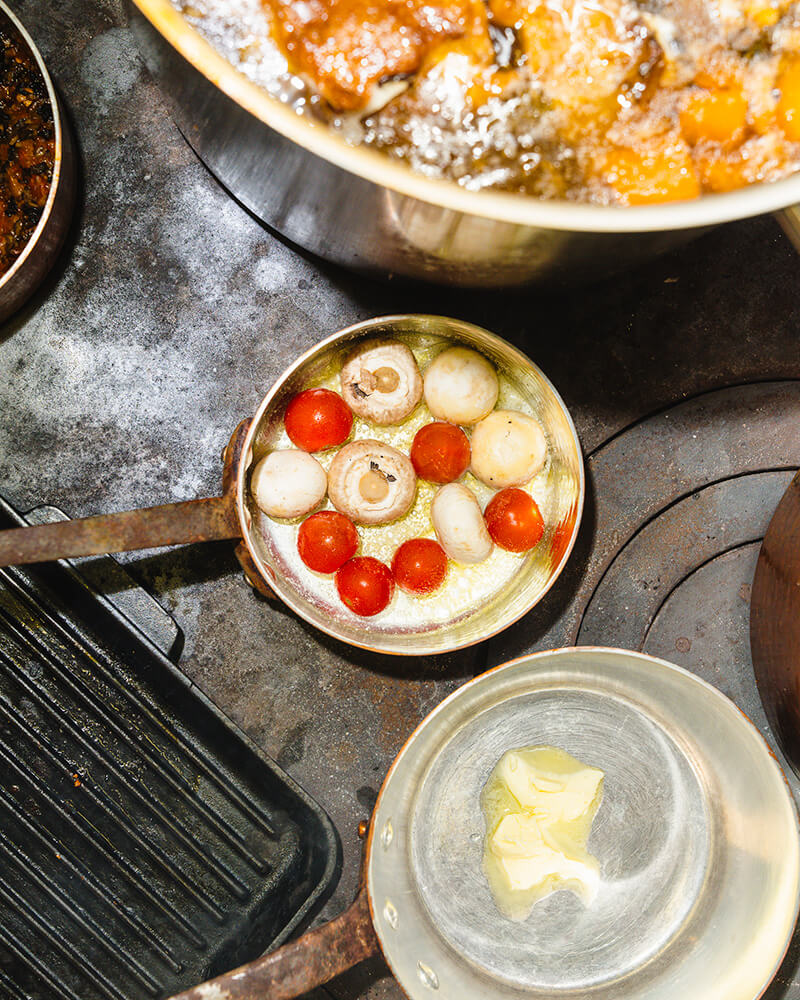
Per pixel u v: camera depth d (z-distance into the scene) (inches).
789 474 29.5
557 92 21.8
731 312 29.4
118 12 28.8
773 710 27.9
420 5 21.5
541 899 27.9
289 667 28.6
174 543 25.5
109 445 28.6
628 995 27.6
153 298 28.7
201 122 23.4
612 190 22.2
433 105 21.8
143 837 28.8
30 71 26.8
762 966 26.0
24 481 28.4
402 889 27.2
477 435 26.7
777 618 26.8
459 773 28.2
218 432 28.7
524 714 28.5
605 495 29.0
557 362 29.3
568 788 27.8
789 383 29.5
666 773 28.5
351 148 21.4
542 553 27.2
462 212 21.4
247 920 28.7
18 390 28.4
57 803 28.7
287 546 27.2
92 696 28.8
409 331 26.9
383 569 26.6
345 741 28.7
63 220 27.6
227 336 28.8
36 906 28.7
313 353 26.0
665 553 29.3
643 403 29.2
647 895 28.1
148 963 28.7
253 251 28.8
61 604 28.6
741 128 22.1
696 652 29.4
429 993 26.1
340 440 26.9
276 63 21.8
